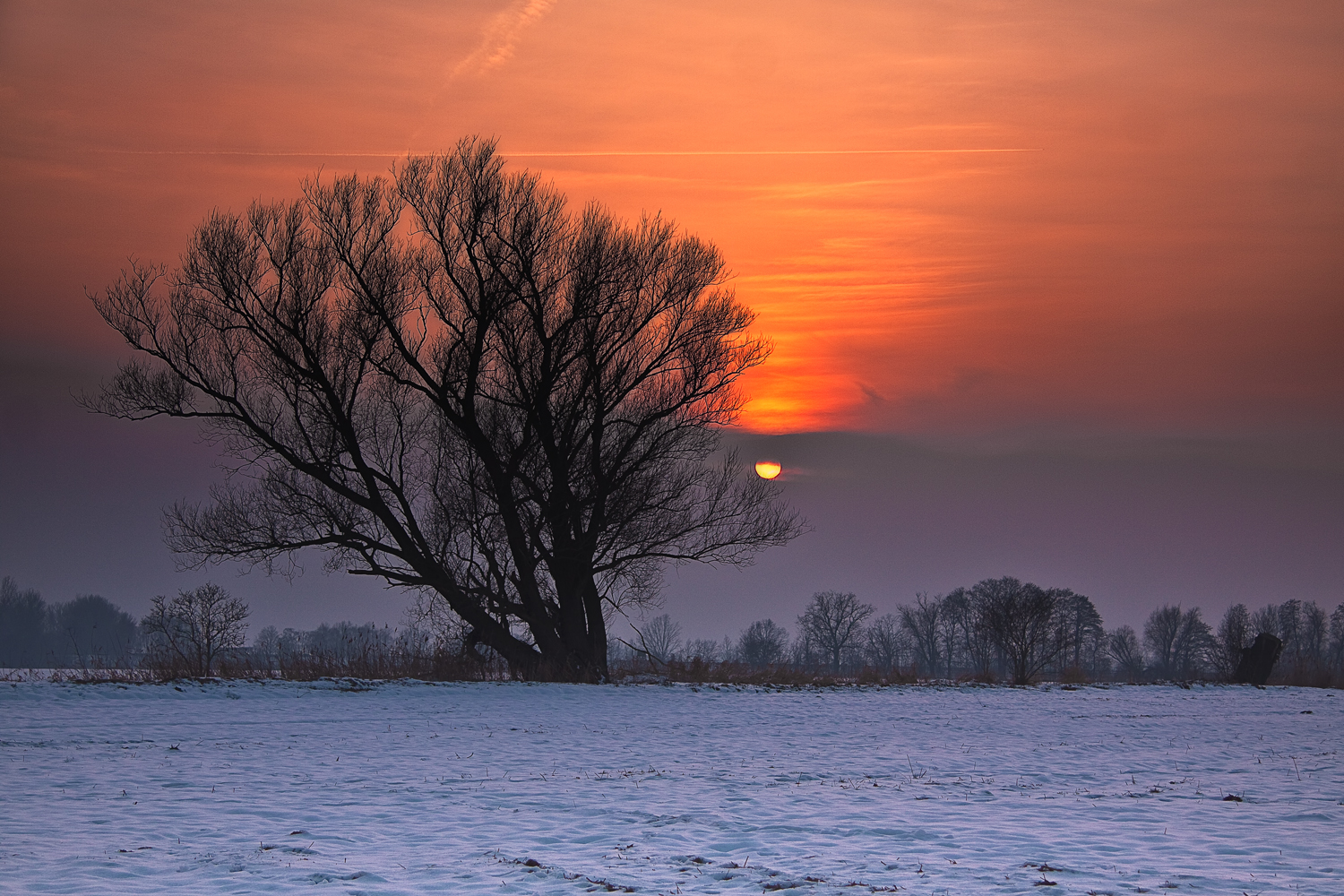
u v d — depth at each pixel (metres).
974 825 12.34
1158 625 131.38
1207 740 22.23
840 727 23.75
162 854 10.17
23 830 11.07
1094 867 10.12
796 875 9.70
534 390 33.41
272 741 18.62
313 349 31.67
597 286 32.59
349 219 32.16
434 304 32.81
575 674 33.31
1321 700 35.28
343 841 10.99
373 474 32.38
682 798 14.07
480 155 32.78
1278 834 11.85
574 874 9.64
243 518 31.81
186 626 32.12
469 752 18.28
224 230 31.08
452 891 8.99
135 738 18.16
